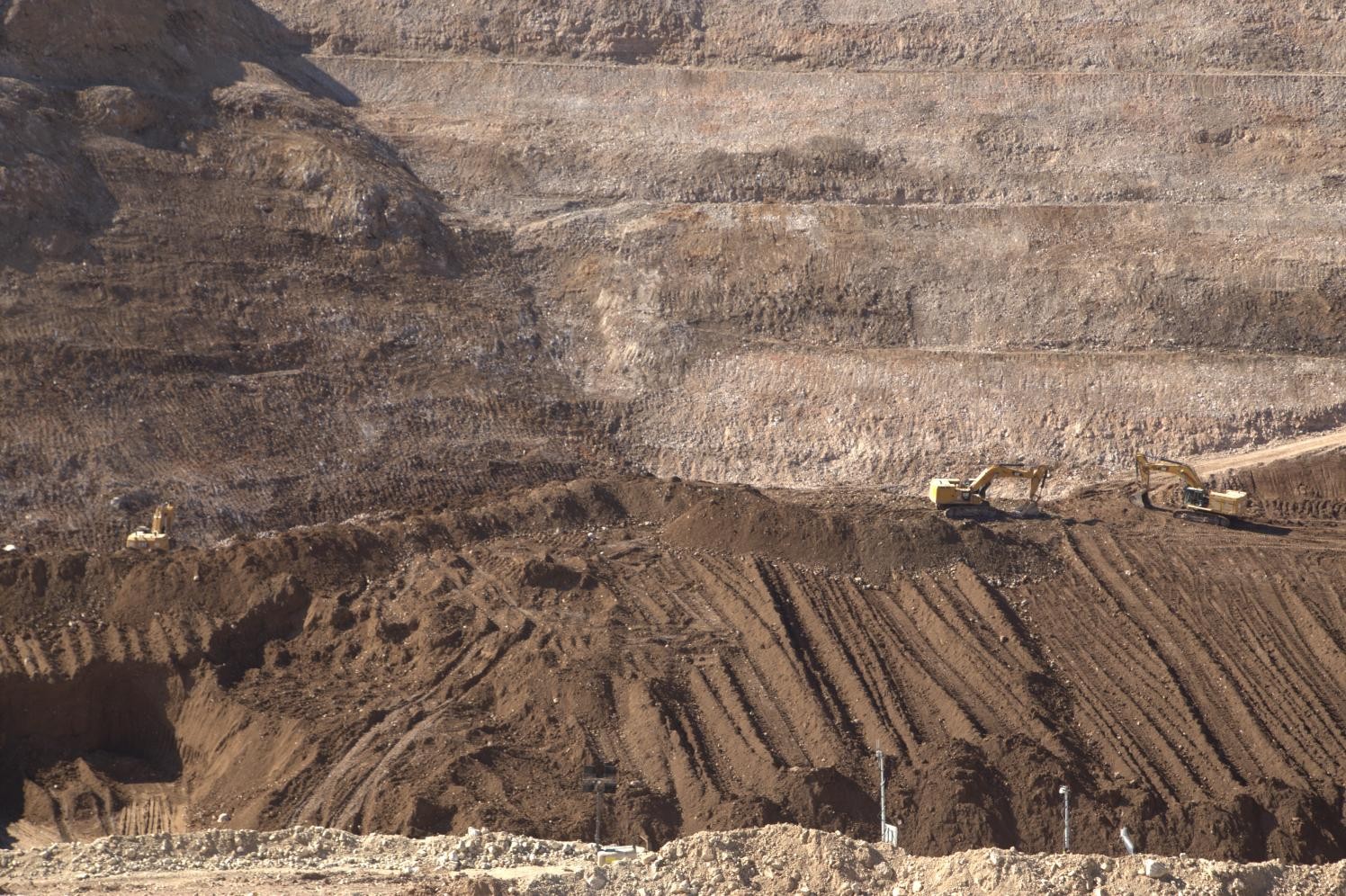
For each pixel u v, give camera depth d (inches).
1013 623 2687.0
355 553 2790.4
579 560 2802.7
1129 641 2662.4
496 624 2620.6
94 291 3346.5
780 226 3907.5
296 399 3287.4
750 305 3772.1
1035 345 3700.8
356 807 2156.7
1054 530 2999.5
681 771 2233.0
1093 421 3481.8
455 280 3806.6
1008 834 2143.2
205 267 3516.2
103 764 2390.5
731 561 2839.6
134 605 2566.4
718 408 3555.6
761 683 2482.8
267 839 1608.0
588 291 3850.9
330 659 2561.5
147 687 2459.4
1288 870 1469.0
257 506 3004.4
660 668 2488.9
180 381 3203.7
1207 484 3270.2
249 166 3828.7
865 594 2768.2
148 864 1521.9
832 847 1460.4
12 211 3390.7
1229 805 2188.7
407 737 2325.3
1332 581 2839.6
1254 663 2620.6
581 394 3604.8
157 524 2746.1
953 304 3767.2
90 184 3590.1
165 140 3818.9
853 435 3486.7
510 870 1496.1
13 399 3041.3
